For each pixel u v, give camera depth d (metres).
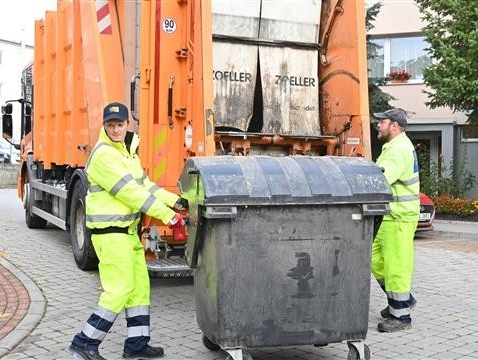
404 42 19.02
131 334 4.75
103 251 4.55
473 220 14.48
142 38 6.39
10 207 16.17
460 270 8.65
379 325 5.62
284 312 4.25
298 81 7.22
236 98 6.94
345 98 7.03
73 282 7.33
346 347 5.11
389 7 18.86
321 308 4.32
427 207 12.14
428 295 7.06
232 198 4.08
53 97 9.44
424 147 18.02
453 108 14.46
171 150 6.48
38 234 11.03
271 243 4.20
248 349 4.53
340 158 4.62
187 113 6.38
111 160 4.45
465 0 13.32
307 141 7.01
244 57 6.97
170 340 5.27
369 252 4.40
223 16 6.86
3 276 7.53
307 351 5.02
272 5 7.06
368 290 4.41
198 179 4.25
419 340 5.34
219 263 4.15
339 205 4.31
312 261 4.28
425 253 10.23
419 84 18.66
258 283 4.20
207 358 4.82
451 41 13.66
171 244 6.32
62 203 9.17
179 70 6.49
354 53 6.91
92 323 4.53
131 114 6.55
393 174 5.46
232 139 6.70
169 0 6.46
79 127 8.12
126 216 4.56
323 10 7.30
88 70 7.55
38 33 10.24
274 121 7.10
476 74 13.13
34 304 6.29
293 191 4.20
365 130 6.81
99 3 7.16
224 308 4.17
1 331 5.39
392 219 5.58
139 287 4.77
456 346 5.18
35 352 4.93
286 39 7.17
